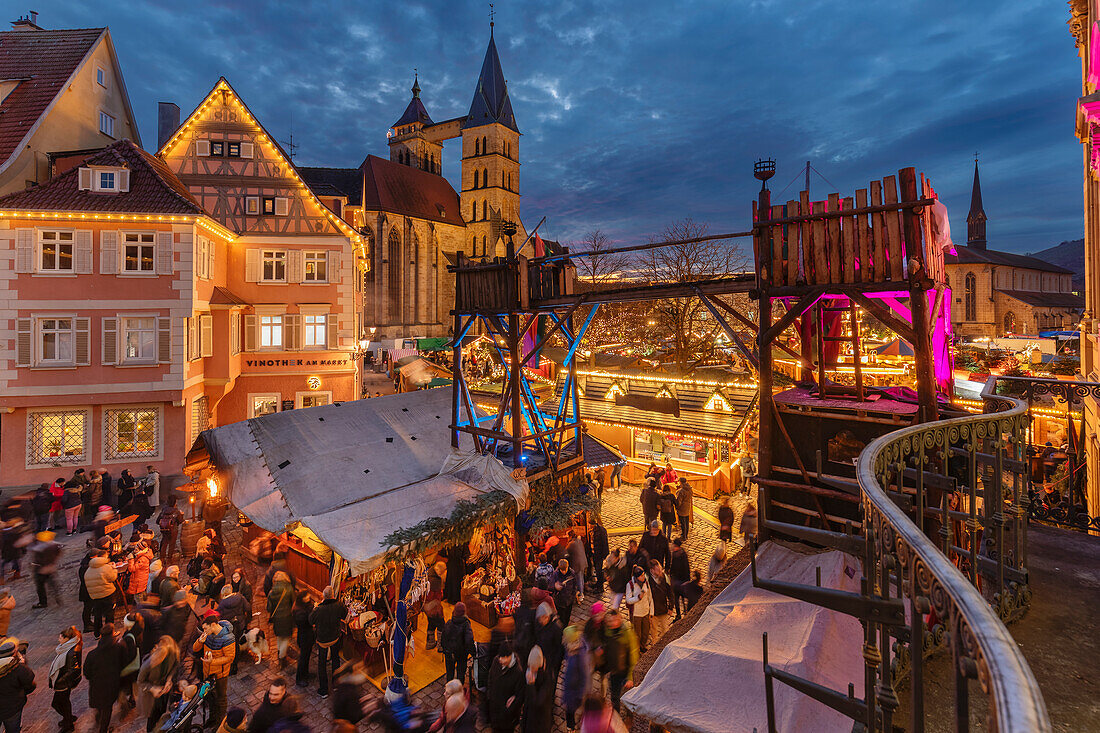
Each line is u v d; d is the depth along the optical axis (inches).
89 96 966.4
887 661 93.7
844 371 393.1
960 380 765.3
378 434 562.9
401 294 2647.6
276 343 970.1
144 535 451.2
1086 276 526.9
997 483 164.9
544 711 274.1
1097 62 373.1
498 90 3122.5
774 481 286.4
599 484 720.3
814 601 103.2
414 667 382.9
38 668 368.2
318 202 994.1
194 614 383.6
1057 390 269.6
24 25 1019.3
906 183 247.0
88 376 727.7
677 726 183.2
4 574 498.6
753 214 293.3
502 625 315.3
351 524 401.4
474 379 1357.0
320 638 343.0
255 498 459.8
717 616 228.8
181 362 764.6
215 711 313.7
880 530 92.9
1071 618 164.7
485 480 476.7
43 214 711.7
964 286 3314.5
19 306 706.8
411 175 2910.9
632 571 391.2
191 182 951.6
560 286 476.7
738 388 746.8
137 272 746.8
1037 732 38.1
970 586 62.7
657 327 1326.3
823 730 169.5
